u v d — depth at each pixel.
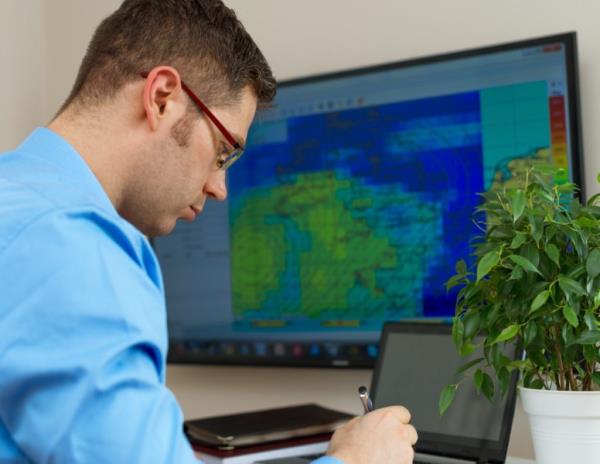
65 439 0.66
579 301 1.09
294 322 1.96
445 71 1.80
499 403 1.38
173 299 2.13
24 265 0.70
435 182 1.80
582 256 1.09
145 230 0.98
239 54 0.99
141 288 0.75
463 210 1.76
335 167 1.93
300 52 2.05
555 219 1.12
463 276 1.27
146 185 0.94
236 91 0.99
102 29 0.97
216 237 2.08
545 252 1.12
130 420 0.68
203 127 0.96
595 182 1.67
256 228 2.03
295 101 1.99
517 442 1.69
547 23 1.74
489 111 1.74
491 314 1.15
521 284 1.12
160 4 0.96
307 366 1.93
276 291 1.99
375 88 1.88
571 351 1.13
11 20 2.34
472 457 1.38
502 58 1.73
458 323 1.19
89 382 0.67
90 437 0.67
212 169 1.00
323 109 1.95
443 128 1.79
